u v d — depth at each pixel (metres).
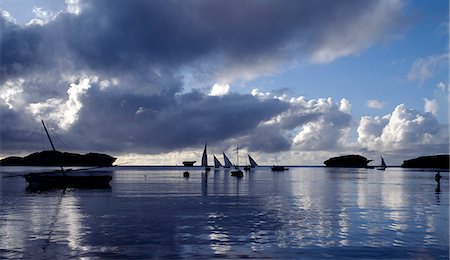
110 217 41.12
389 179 153.75
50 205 53.00
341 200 60.97
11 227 35.00
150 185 104.06
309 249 27.19
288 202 57.53
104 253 25.98
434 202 57.78
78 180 93.50
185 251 26.58
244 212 45.34
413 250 27.06
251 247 27.70
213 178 159.50
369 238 30.55
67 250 26.70
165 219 39.69
